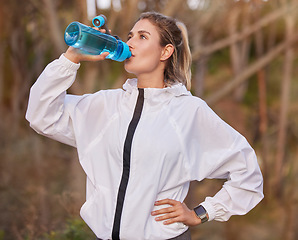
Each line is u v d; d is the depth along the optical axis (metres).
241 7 7.84
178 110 1.75
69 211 3.69
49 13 6.87
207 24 7.99
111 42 1.67
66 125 1.79
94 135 1.80
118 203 1.65
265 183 11.22
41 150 8.35
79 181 6.46
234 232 8.76
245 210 1.82
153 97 1.73
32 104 1.70
